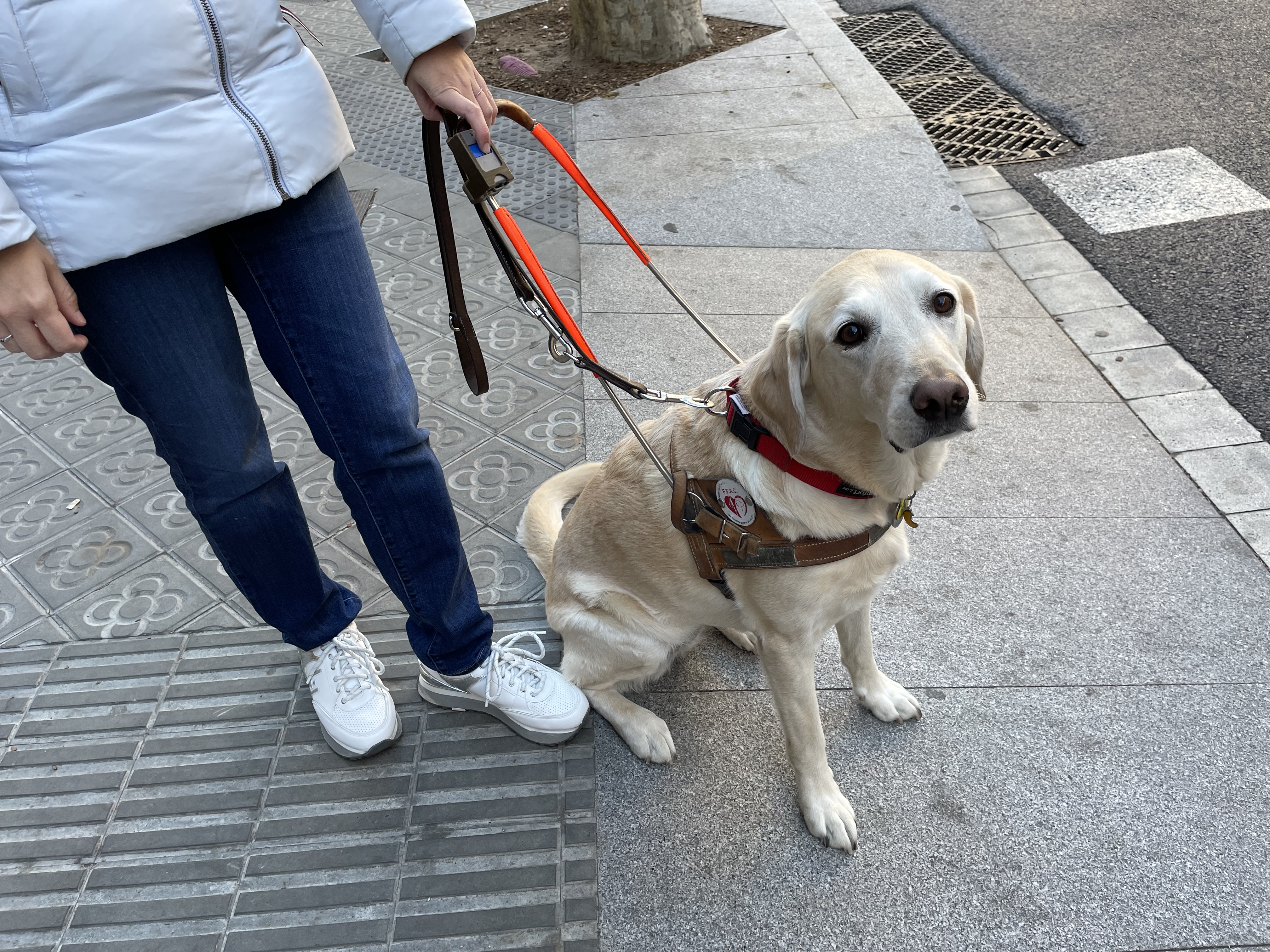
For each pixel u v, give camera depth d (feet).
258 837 6.37
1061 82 18.06
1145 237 13.14
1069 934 5.55
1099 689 7.04
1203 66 17.97
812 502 5.65
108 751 6.98
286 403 10.76
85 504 9.32
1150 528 8.45
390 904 5.93
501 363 11.16
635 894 5.92
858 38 21.09
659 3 19.15
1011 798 6.35
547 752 6.91
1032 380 10.55
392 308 12.32
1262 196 13.71
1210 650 7.27
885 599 7.92
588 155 16.17
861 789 6.49
